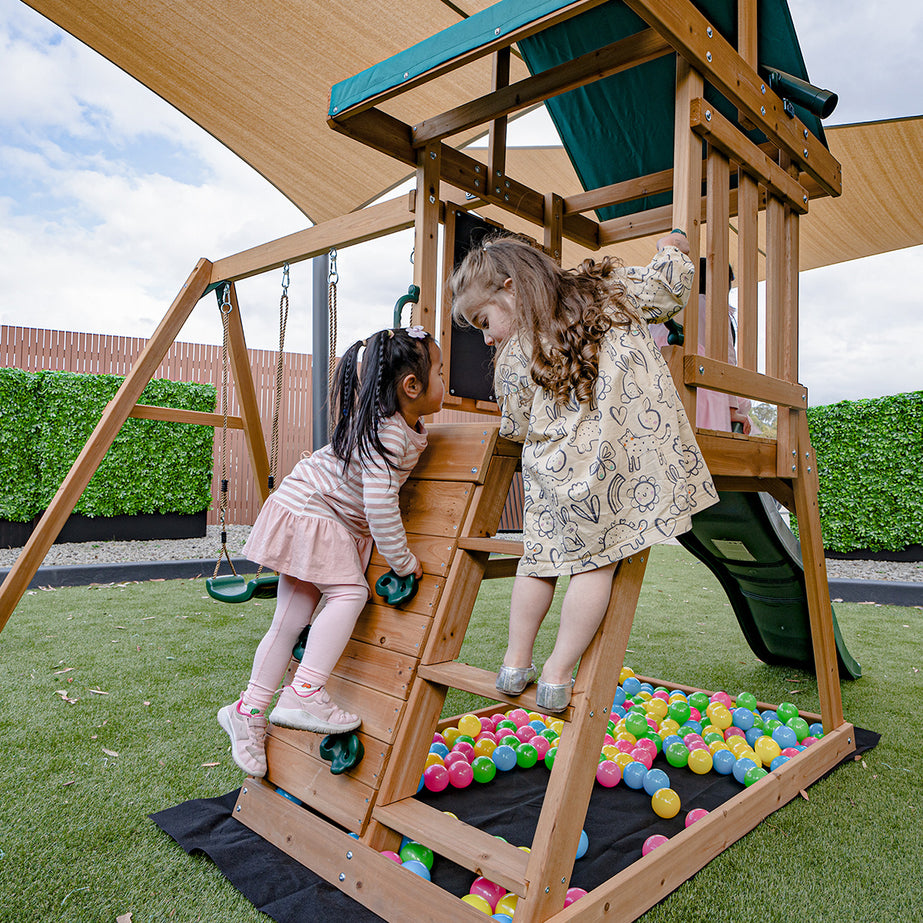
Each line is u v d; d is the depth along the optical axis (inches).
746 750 102.2
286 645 78.7
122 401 143.2
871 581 237.1
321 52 168.9
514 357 66.6
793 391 95.7
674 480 61.3
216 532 365.4
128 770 90.8
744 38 86.9
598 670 60.3
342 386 78.9
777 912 63.9
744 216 85.9
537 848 55.6
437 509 80.5
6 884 65.1
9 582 129.8
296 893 64.2
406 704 71.6
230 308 154.8
